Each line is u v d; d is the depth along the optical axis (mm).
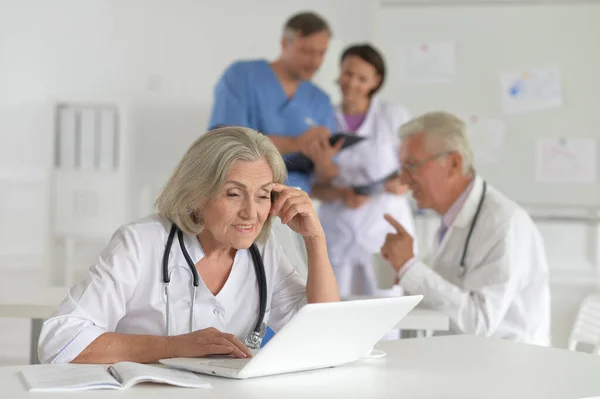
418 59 4492
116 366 1362
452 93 4477
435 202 2611
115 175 4508
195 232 1687
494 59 4453
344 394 1265
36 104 4926
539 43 4434
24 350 4469
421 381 1374
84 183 4516
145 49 4891
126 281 1630
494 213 2512
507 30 4445
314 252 1812
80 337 1493
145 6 4883
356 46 3928
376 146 3883
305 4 4863
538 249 2518
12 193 4945
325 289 1811
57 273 4766
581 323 2732
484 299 2420
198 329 1697
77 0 4887
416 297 1496
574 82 4426
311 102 3842
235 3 4887
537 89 4434
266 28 4898
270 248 1848
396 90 4516
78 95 4617
